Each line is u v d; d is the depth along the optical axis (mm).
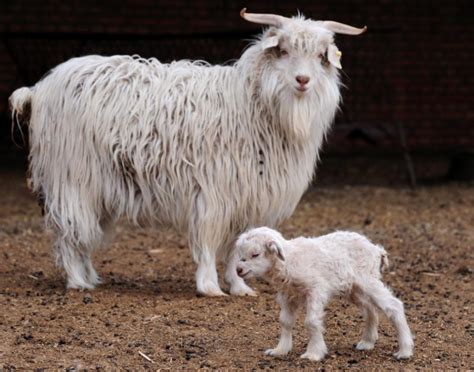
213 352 9406
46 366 8922
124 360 9148
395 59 27906
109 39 19359
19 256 14523
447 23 28125
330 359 9180
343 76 27219
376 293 9156
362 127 21719
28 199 20766
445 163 27125
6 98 25938
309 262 8906
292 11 27344
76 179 11672
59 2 26281
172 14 26859
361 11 27719
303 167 11711
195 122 11422
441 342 9898
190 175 11461
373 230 17734
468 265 14398
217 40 24047
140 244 15820
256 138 11477
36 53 24938
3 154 26109
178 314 10812
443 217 19219
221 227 11594
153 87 11633
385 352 9492
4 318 10555
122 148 11469
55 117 11766
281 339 9289
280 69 11195
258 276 8875
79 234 11758
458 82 28297
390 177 24844
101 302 11328
